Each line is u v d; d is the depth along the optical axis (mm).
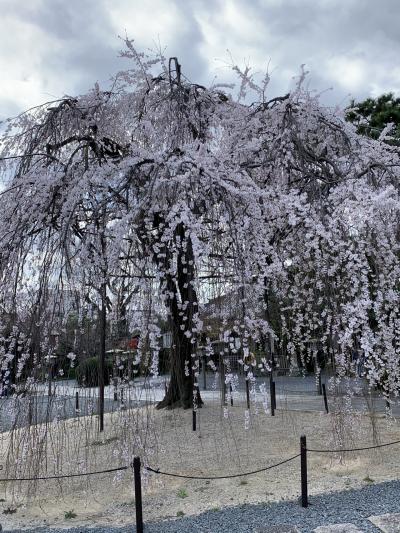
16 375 4445
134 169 5000
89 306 4605
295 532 3682
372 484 4766
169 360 5945
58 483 4859
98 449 6078
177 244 4504
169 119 7016
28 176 5055
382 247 4844
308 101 6445
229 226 4594
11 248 4691
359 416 6629
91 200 5027
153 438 5883
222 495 4699
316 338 6059
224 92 7941
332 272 4656
